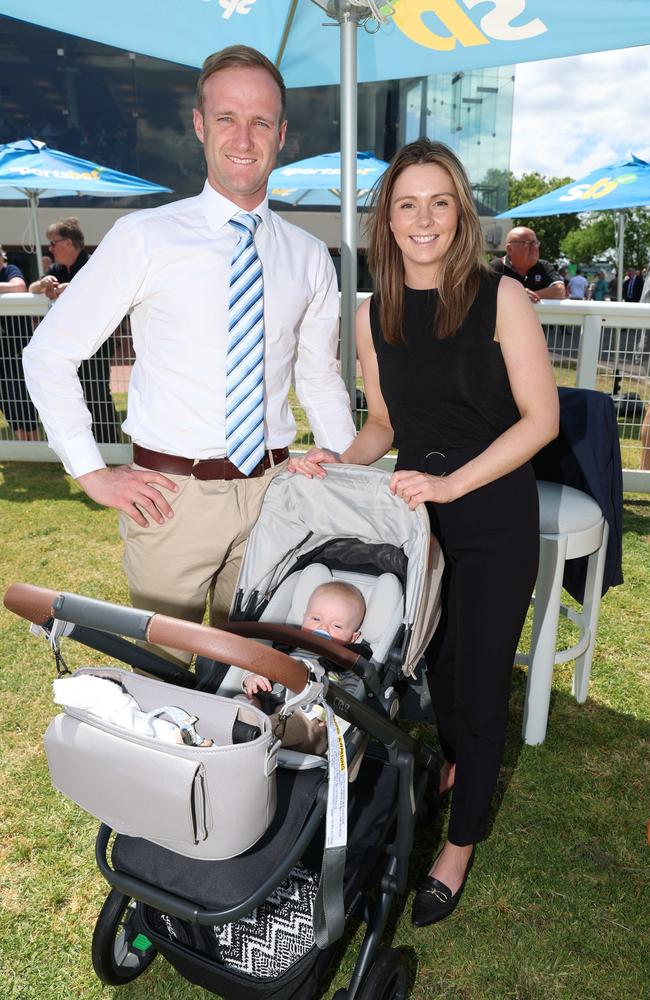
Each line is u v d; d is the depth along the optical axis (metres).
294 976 1.66
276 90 2.05
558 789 2.78
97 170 8.58
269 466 2.31
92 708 1.46
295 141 16.27
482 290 1.94
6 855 2.46
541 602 2.83
